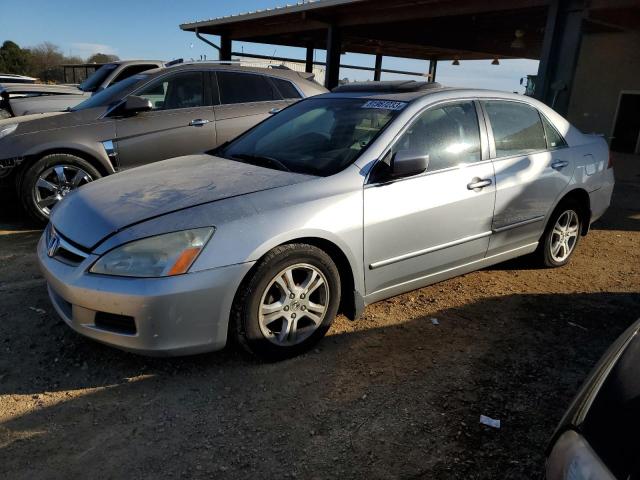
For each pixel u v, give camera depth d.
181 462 2.43
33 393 2.88
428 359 3.36
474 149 4.02
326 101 4.37
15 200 7.11
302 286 3.21
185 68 6.55
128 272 2.78
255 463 2.44
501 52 18.95
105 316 2.87
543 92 9.62
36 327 3.56
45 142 5.67
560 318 4.01
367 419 2.77
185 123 6.37
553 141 4.74
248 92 6.89
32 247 5.23
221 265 2.85
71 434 2.58
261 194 3.13
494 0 10.20
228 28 17.66
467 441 2.63
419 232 3.63
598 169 5.09
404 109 3.73
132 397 2.88
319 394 2.96
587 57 15.80
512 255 4.51
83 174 5.95
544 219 4.63
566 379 3.20
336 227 3.21
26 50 57.47
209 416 2.75
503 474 2.43
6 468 2.36
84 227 3.03
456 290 4.46
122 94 6.21
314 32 16.94
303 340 3.29
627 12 9.90
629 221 7.15
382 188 3.44
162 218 2.90
